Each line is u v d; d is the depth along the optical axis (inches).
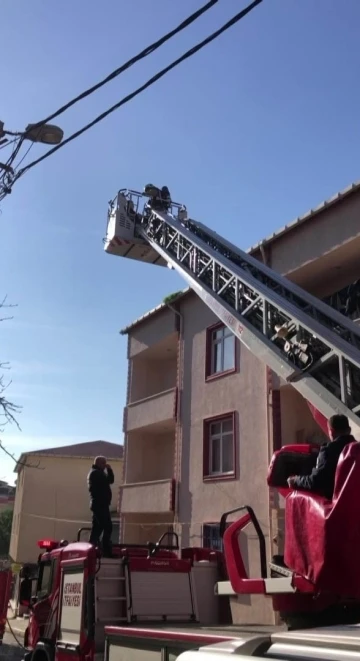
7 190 326.3
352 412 241.1
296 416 627.2
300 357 282.4
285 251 605.0
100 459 361.7
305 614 203.2
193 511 727.1
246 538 613.6
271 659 88.1
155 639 212.5
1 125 307.1
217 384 731.4
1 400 335.3
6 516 2119.8
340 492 175.3
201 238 481.7
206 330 775.7
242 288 366.3
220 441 721.0
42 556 336.8
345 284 595.5
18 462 335.9
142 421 881.5
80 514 1401.3
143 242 576.7
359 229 520.7
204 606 310.0
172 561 306.2
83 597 280.8
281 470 227.6
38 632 320.2
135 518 874.1
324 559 173.8
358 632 95.7
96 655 267.0
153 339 906.7
